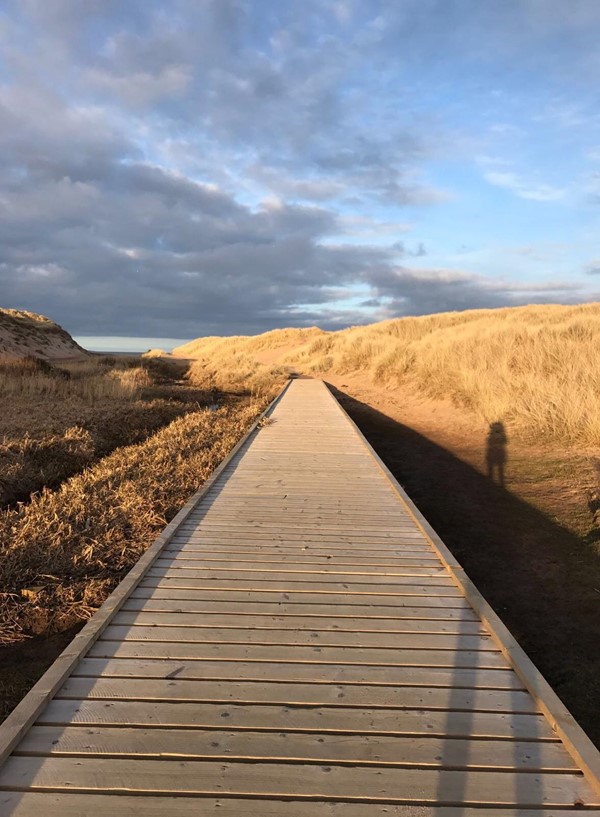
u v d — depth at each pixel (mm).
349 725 2324
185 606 3383
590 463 7801
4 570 4477
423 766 2109
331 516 5176
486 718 2393
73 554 4848
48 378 16859
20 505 6133
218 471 6668
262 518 5102
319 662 2799
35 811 1862
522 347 13344
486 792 1987
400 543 4508
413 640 3035
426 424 12297
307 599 3504
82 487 6645
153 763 2090
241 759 2119
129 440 10578
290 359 31203
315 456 7816
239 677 2648
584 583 4758
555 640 3955
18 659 3566
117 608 3279
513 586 4762
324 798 1952
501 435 10039
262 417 10891
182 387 20219
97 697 2473
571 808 1933
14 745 2133
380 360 18844
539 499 6855
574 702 3295
